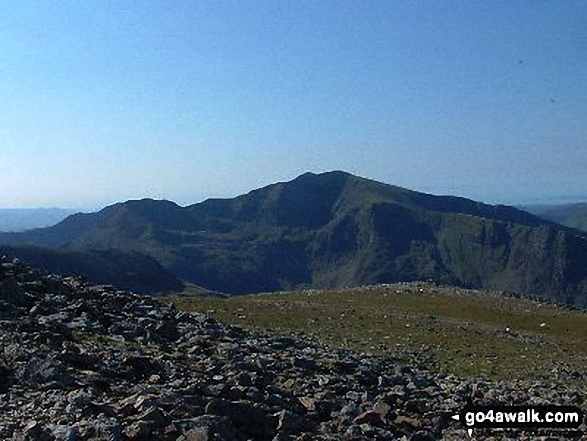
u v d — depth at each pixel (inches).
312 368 994.1
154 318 1191.6
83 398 597.3
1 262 1291.8
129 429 552.4
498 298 3683.6
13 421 546.9
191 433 562.3
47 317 973.2
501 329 2539.4
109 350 840.3
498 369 1584.6
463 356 1790.1
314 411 740.7
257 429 644.7
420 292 3757.4
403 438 692.7
